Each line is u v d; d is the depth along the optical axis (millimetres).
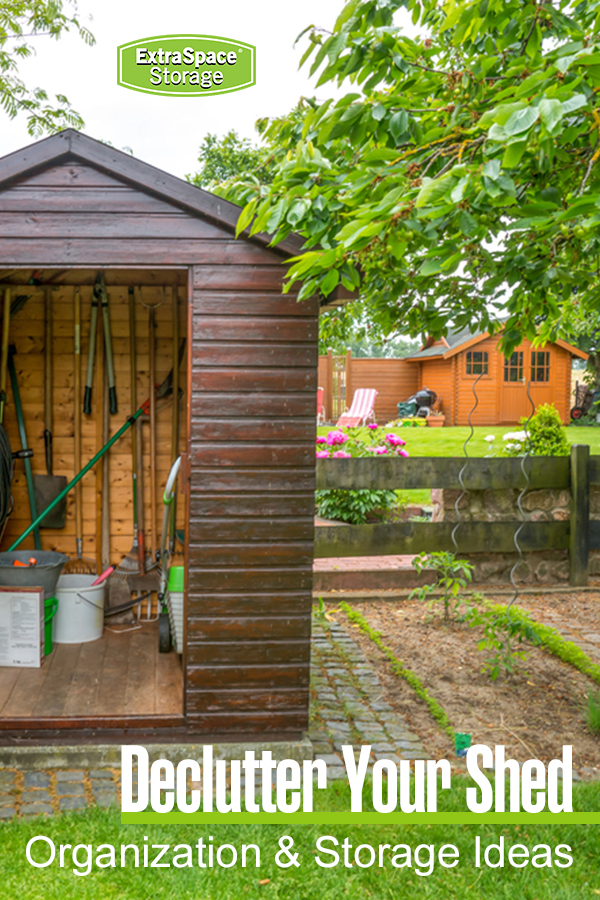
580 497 6262
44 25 8539
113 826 2779
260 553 3348
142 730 3355
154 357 4828
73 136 3117
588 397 21344
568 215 2287
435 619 5465
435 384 21781
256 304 3291
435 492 6633
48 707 3449
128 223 3211
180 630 4066
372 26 2863
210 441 3307
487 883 2516
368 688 4227
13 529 4801
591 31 3029
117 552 4945
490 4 2781
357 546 5898
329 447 7938
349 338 5574
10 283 4652
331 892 2443
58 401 4820
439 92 3215
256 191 3754
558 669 4551
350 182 2732
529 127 1915
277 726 3396
